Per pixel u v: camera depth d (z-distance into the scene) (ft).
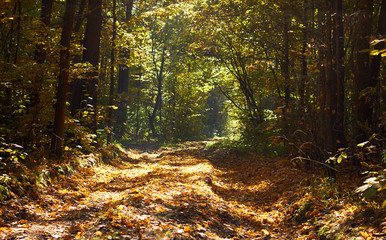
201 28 57.52
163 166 48.42
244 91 72.43
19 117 32.04
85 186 31.65
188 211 21.58
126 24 57.47
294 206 24.17
